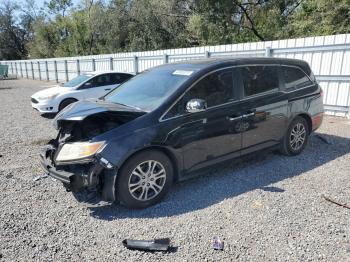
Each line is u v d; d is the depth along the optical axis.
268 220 3.54
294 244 3.11
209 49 12.43
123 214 3.77
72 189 3.70
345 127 7.84
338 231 3.31
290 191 4.24
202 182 4.61
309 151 5.91
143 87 4.69
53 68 29.48
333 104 9.32
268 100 4.97
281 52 10.19
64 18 48.62
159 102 4.11
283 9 23.66
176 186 4.50
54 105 10.46
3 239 3.27
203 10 23.31
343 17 16.72
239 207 3.84
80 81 11.08
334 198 4.03
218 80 4.49
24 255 3.02
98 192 3.86
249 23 24.31
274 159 5.48
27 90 21.16
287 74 5.38
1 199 4.19
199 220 3.58
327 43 9.10
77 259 2.96
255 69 4.93
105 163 3.57
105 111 3.82
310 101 5.66
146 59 16.41
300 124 5.61
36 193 4.36
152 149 3.90
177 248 3.09
